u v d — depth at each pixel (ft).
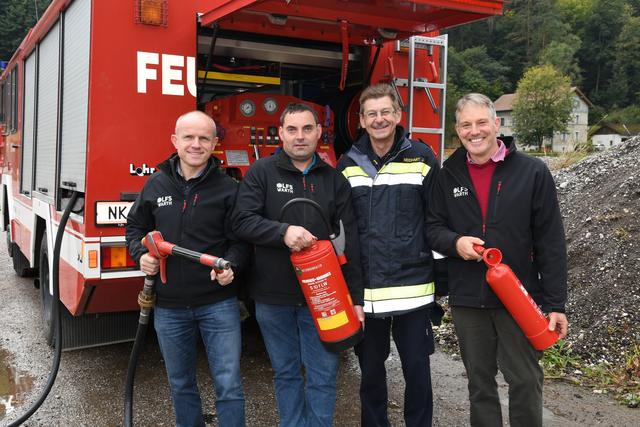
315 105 14.84
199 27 12.07
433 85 15.01
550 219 8.45
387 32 13.42
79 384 13.12
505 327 8.59
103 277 11.07
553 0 309.63
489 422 8.91
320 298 8.43
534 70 255.50
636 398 11.80
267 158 9.22
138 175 11.30
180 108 11.66
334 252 8.52
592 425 10.93
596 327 14.14
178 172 9.11
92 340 14.06
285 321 9.14
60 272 13.66
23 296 20.72
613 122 275.59
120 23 11.17
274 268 8.93
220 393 9.00
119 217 11.16
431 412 9.84
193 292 8.86
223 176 9.27
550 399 12.03
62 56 13.64
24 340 16.01
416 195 9.55
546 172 8.50
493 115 8.57
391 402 12.33
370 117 9.36
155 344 15.74
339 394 12.71
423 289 9.50
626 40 304.91
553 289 8.41
